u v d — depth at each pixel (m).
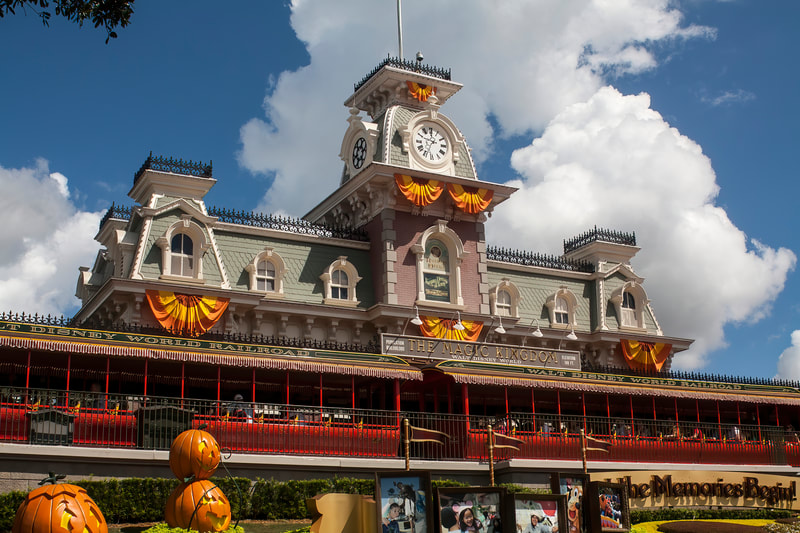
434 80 55.22
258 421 34.88
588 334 57.38
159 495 30.11
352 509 25.23
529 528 25.59
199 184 47.69
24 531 21.81
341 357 38.28
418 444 38.84
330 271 49.97
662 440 42.81
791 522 36.34
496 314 55.12
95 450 30.52
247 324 47.19
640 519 37.12
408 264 51.03
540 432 39.50
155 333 38.50
